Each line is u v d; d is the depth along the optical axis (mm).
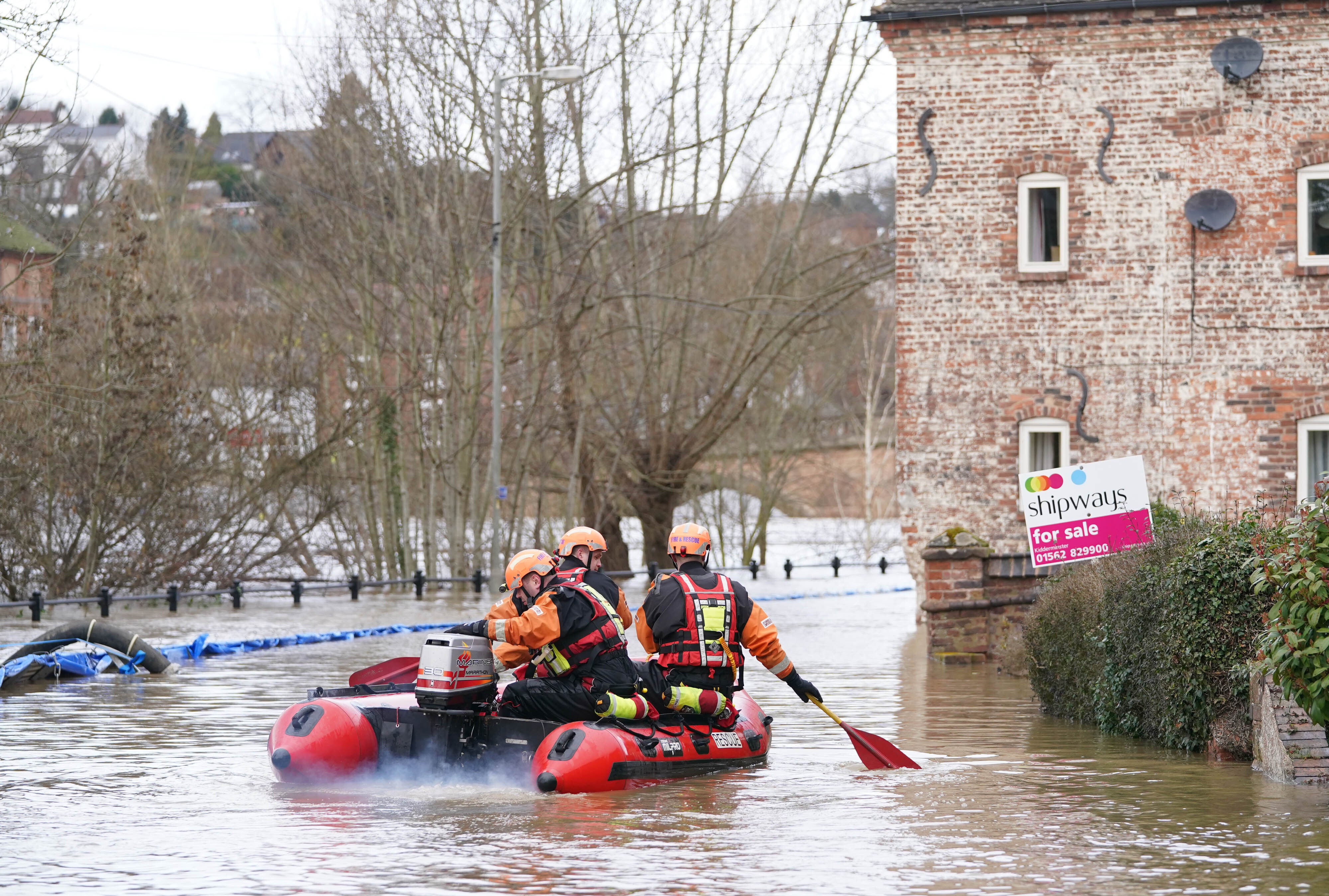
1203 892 6969
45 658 16969
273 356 38844
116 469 29766
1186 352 23906
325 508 37219
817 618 28062
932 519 24562
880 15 24500
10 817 8797
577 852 7766
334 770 9992
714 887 7004
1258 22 23641
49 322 28297
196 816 8805
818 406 58438
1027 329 24328
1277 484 23688
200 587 32406
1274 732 10258
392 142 39438
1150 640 11922
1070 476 17062
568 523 42250
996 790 9734
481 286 43312
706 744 10430
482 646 10344
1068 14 24016
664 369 44906
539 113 38438
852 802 9258
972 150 24469
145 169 47500
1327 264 23500
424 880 7137
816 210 52500
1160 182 24016
